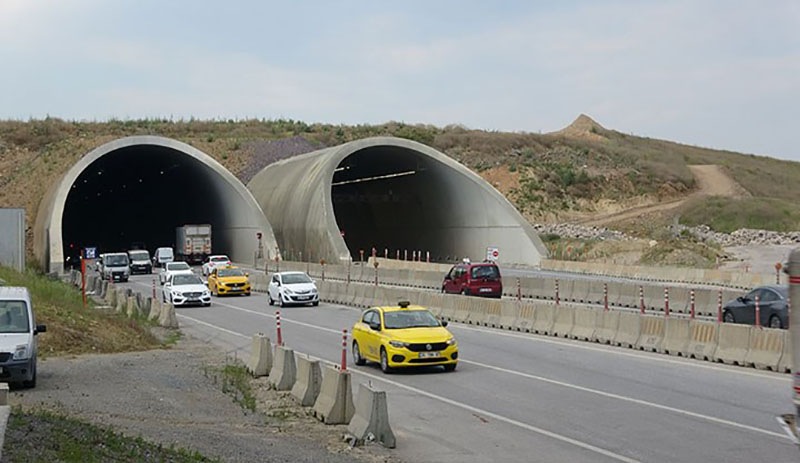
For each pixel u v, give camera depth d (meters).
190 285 40.97
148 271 66.44
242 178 104.38
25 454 8.85
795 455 11.30
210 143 114.69
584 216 106.06
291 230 71.75
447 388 17.61
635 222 93.81
